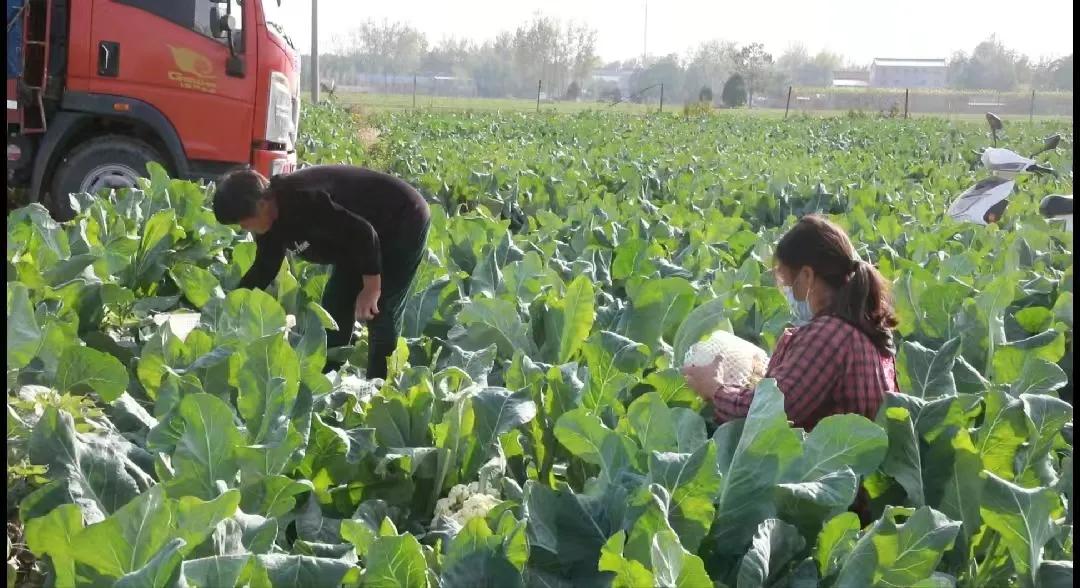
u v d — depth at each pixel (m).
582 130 35.59
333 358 5.33
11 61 10.89
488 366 4.24
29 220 5.79
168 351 3.96
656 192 14.61
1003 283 4.87
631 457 3.02
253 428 3.29
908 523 2.54
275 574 2.37
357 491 3.37
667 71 128.38
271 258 5.14
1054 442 3.64
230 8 11.51
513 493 3.26
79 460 2.79
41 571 2.79
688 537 2.78
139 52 11.20
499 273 5.86
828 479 2.82
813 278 3.60
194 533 2.38
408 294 5.57
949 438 3.13
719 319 4.46
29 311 3.64
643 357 3.86
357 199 5.07
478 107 72.75
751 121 50.50
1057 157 20.02
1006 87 123.56
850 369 3.51
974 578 2.95
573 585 2.70
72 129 11.34
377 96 94.81
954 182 16.59
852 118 58.00
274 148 12.45
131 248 5.97
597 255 6.58
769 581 2.66
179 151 11.51
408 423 3.50
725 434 3.00
